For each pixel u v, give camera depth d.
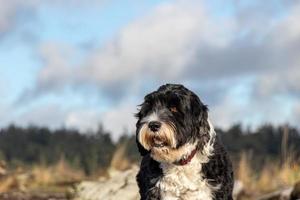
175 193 9.45
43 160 23.98
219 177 9.50
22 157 78.38
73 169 24.12
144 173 9.72
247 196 17.00
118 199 14.61
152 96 9.56
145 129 9.30
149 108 9.58
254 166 23.06
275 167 20.97
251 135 55.25
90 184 15.81
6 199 16.89
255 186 19.53
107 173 18.95
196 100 9.59
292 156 20.19
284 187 17.22
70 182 19.83
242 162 20.48
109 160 22.06
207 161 9.45
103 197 14.84
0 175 20.61
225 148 9.88
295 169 19.83
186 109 9.42
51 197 17.09
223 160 9.62
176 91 9.49
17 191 18.67
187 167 9.40
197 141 9.45
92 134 70.62
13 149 80.38
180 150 9.34
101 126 56.81
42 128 83.44
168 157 9.35
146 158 9.75
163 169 9.46
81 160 45.22
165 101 9.46
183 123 9.37
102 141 53.41
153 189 9.52
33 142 81.75
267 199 15.01
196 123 9.48
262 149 53.25
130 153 20.69
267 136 55.59
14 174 20.83
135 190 14.73
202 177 9.43
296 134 22.73
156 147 9.33
